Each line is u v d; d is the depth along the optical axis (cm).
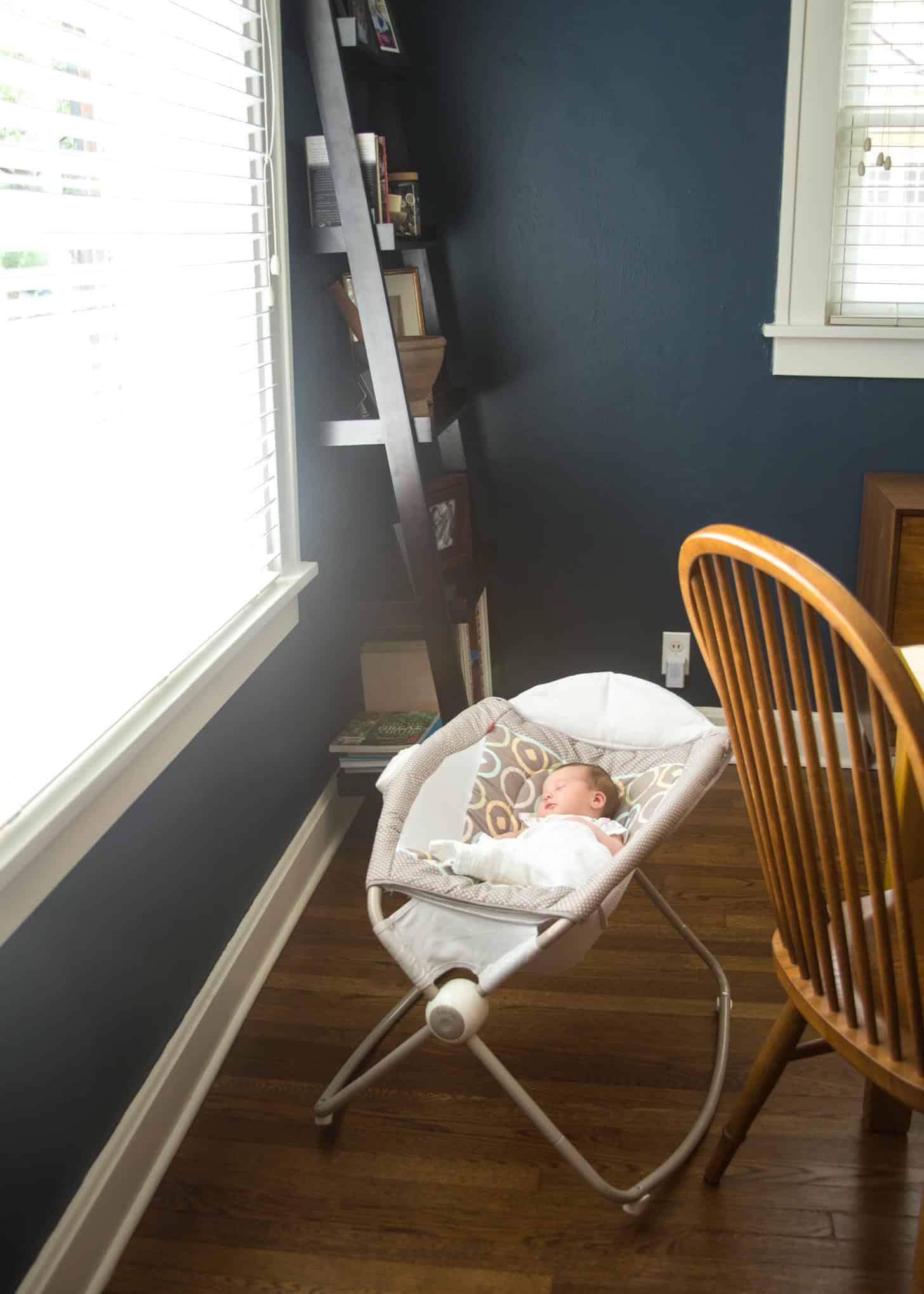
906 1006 137
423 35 277
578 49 273
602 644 317
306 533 252
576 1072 197
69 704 150
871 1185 171
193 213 184
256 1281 159
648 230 283
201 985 202
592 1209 169
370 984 223
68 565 148
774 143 272
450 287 294
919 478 279
